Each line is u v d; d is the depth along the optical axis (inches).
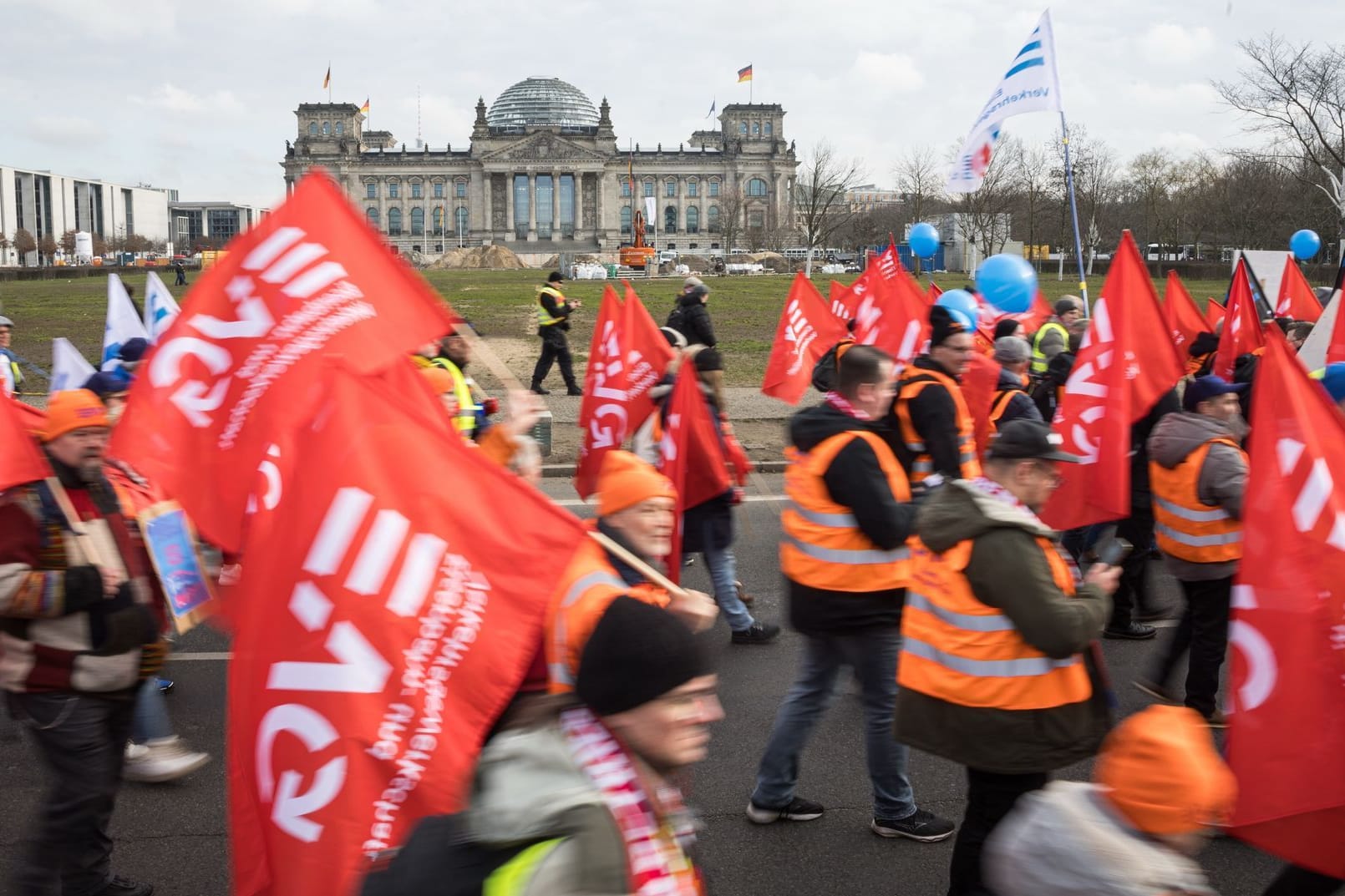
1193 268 2128.4
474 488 122.6
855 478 189.0
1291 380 145.2
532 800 80.4
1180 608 347.6
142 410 147.9
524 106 6604.3
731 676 287.9
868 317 443.2
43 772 236.2
